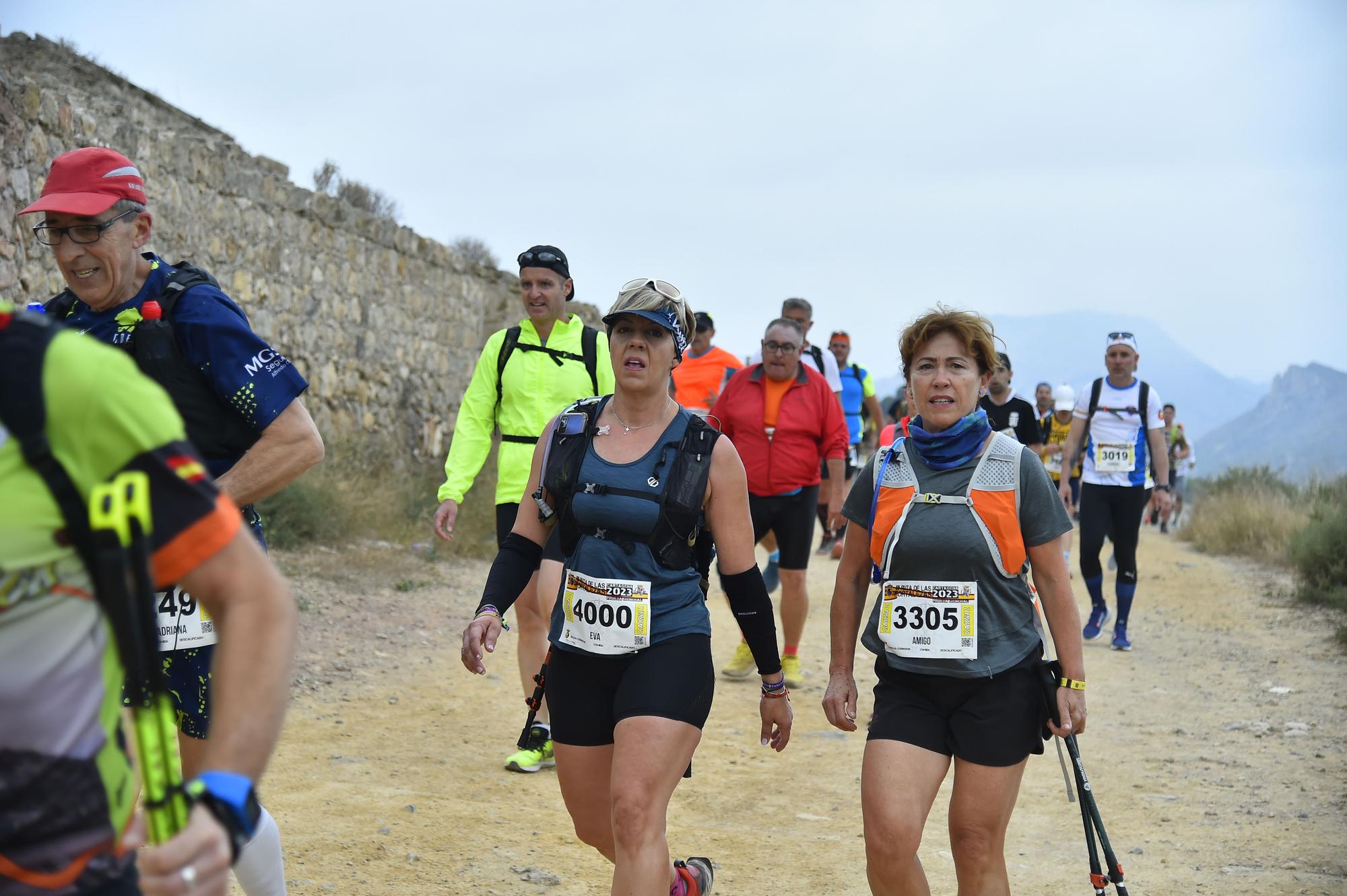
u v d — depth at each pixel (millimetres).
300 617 8461
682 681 3426
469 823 4926
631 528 3514
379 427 15102
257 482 3314
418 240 15938
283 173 14562
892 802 3361
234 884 4316
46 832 1763
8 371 1702
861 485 3818
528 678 5844
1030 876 4660
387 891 4148
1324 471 18312
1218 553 15641
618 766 3334
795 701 7531
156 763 1707
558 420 3752
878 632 3656
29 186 9180
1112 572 13750
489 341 5965
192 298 3334
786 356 7371
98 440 1729
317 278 13750
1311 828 5246
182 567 1776
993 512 3531
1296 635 9820
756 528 7609
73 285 3322
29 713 1744
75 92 11758
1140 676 8414
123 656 1701
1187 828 5262
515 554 3783
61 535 1737
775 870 4660
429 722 6523
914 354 3719
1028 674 3551
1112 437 9328
